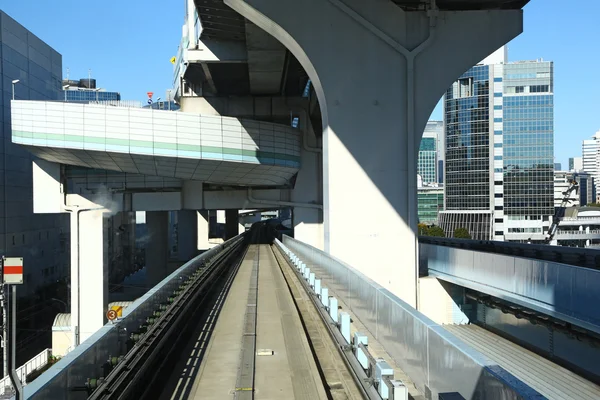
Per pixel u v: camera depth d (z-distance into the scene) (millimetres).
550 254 15805
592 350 10328
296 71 30641
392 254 17562
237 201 37562
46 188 34156
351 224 17484
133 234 77500
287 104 35250
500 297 13422
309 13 17016
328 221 17562
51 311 48656
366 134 17422
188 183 37375
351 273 10117
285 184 37250
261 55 25172
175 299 11664
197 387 7559
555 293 10711
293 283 18031
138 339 7918
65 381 5203
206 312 13062
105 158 29531
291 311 13211
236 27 23547
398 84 17469
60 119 28047
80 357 5676
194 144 28797
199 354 9242
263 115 35156
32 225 48562
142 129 28172
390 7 17406
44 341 40406
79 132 27984
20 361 34406
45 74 53562
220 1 20031
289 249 25484
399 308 6590
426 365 5473
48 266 52344
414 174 17484
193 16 26281
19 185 45969
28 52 48938
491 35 17547
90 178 34906
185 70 31438
